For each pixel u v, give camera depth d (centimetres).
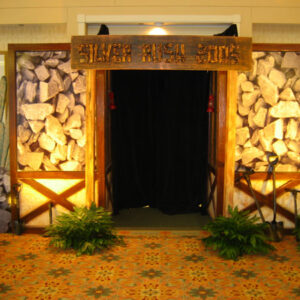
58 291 329
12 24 474
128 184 613
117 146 598
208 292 329
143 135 609
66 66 457
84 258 401
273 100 458
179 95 594
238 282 347
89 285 341
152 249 426
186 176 604
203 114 587
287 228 473
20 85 459
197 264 386
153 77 593
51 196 470
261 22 466
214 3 462
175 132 598
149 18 463
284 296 321
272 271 370
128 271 370
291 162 466
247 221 428
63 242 416
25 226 476
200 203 608
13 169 466
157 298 319
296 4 465
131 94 596
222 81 466
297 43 471
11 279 351
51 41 484
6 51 482
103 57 411
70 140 465
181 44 409
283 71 455
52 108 461
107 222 439
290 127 461
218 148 480
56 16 466
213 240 419
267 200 470
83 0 464
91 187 455
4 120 481
